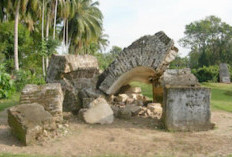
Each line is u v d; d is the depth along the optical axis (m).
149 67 7.02
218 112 8.93
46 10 25.22
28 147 4.66
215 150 4.50
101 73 7.78
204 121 5.91
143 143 4.91
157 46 6.99
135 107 7.22
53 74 7.75
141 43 7.11
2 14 22.39
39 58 24.05
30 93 5.86
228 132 5.79
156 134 5.55
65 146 4.71
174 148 4.62
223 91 17.03
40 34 26.69
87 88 7.48
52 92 5.91
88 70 8.05
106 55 54.16
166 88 5.98
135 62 7.05
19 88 15.53
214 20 55.78
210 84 22.55
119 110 6.86
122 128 5.95
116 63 7.18
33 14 24.05
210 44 56.66
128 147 4.67
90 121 6.26
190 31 57.44
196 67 52.59
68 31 32.50
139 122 6.48
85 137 5.25
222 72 28.55
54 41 23.66
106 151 4.45
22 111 5.01
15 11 20.83
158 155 4.25
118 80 7.38
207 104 5.93
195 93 5.89
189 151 4.46
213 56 55.59
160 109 7.42
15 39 19.28
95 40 34.75
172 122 5.83
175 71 6.52
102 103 6.43
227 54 55.12
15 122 4.97
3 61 20.00
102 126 6.10
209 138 5.27
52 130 5.27
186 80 6.28
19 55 22.30
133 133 5.59
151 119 6.73
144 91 15.44
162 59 6.91
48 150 4.51
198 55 57.34
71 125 6.06
